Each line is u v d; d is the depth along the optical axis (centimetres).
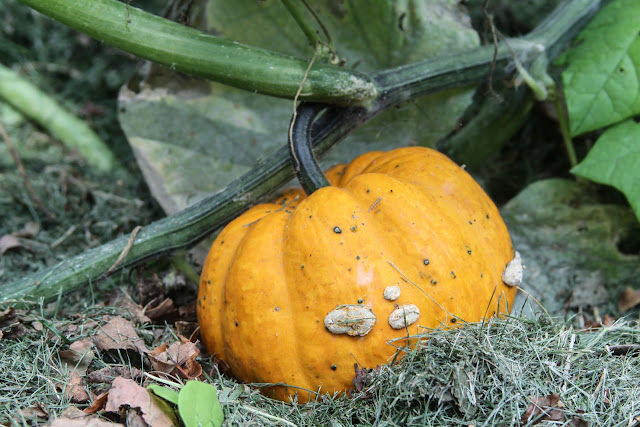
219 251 90
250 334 85
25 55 142
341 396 85
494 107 109
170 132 112
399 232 85
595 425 80
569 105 102
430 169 91
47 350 87
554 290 106
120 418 80
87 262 96
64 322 92
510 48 102
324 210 85
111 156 129
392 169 92
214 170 112
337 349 83
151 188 112
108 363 88
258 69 91
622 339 88
